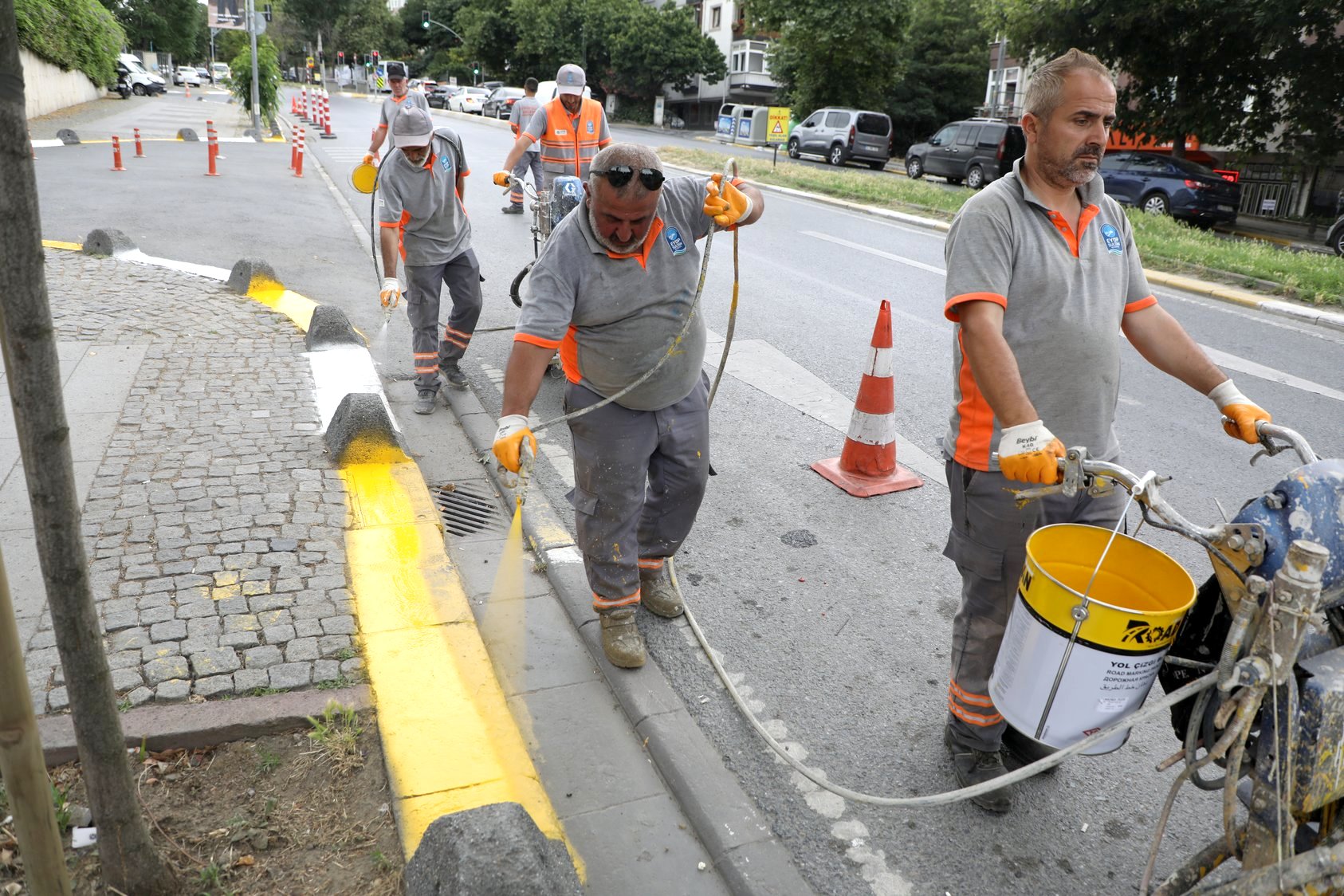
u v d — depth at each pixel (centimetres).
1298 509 186
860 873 264
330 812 262
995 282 243
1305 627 173
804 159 3300
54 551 195
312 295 840
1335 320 982
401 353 696
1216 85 2109
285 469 461
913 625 390
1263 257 1246
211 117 3184
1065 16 2152
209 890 236
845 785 297
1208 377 259
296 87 6731
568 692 334
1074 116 239
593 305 300
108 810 221
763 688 344
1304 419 669
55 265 838
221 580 361
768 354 757
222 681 304
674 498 359
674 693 336
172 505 416
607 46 5275
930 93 4091
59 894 203
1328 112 1958
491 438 545
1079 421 260
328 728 289
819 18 3516
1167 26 2045
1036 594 211
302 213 1276
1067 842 278
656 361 315
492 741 294
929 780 301
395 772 275
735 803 284
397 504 435
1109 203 266
